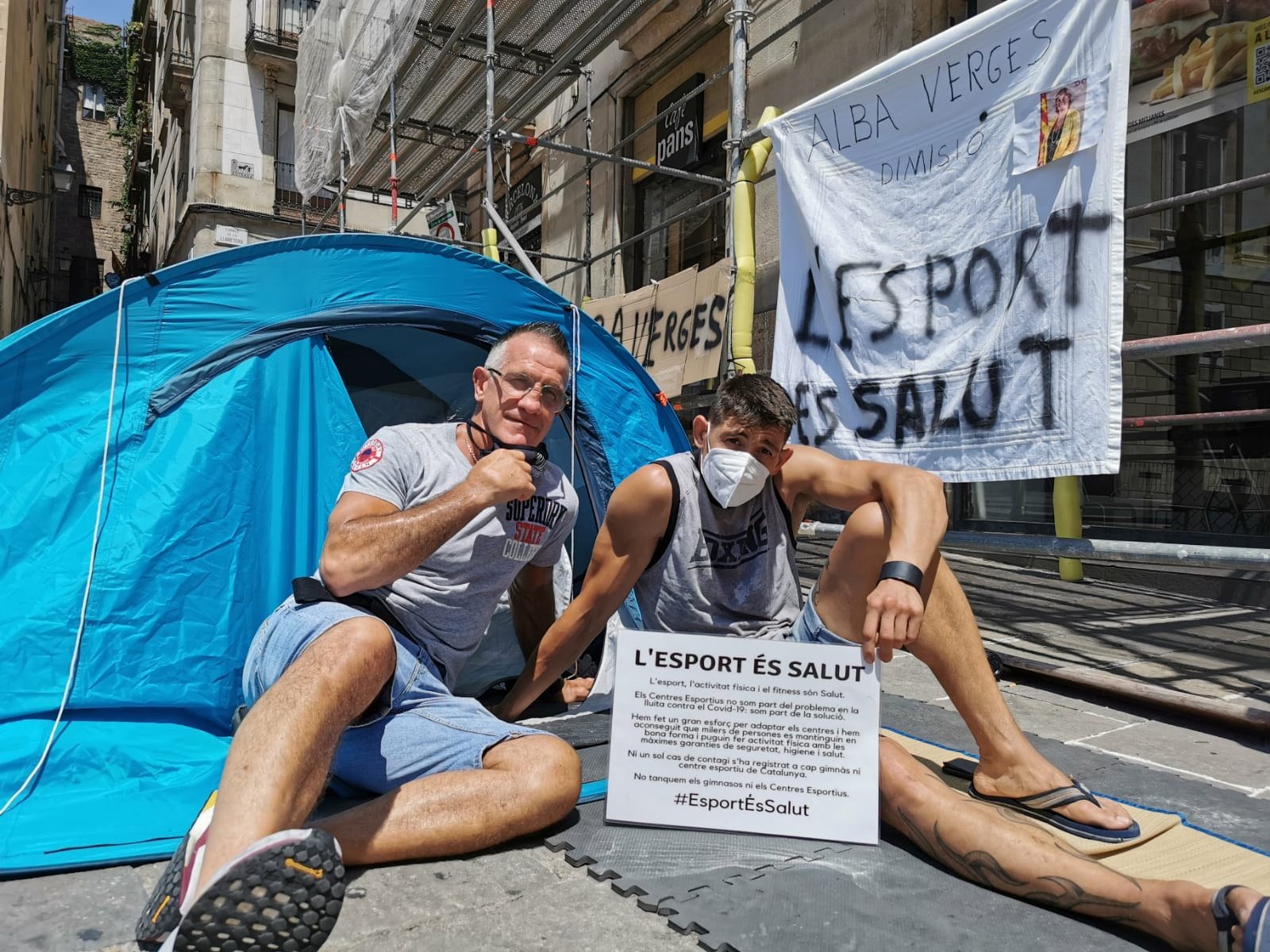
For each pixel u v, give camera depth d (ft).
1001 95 10.65
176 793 6.58
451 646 6.88
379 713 5.94
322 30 31.32
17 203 44.50
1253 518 15.08
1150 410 16.84
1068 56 9.95
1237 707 8.70
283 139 64.54
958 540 11.37
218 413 8.40
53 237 102.06
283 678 4.95
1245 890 4.13
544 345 7.00
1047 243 10.13
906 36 19.20
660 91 29.30
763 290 22.26
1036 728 8.98
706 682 6.17
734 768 6.09
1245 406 15.26
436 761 5.91
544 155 34.96
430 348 10.46
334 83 29.66
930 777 5.71
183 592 7.94
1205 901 4.23
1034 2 10.27
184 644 7.86
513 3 22.18
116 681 7.55
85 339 7.91
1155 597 15.69
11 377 7.59
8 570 7.39
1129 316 17.10
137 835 5.82
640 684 6.26
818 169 12.98
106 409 7.93
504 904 5.05
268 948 3.74
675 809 6.10
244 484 8.42
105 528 7.74
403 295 9.40
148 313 8.18
